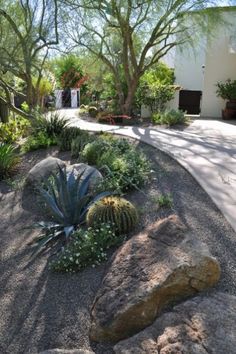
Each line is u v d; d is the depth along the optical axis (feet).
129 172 15.65
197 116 39.91
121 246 10.19
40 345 8.15
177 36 34.63
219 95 37.93
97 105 40.86
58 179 13.74
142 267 8.75
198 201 13.41
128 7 30.83
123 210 11.53
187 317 7.39
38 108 30.17
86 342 8.01
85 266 10.30
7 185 18.85
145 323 7.86
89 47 33.37
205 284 8.31
